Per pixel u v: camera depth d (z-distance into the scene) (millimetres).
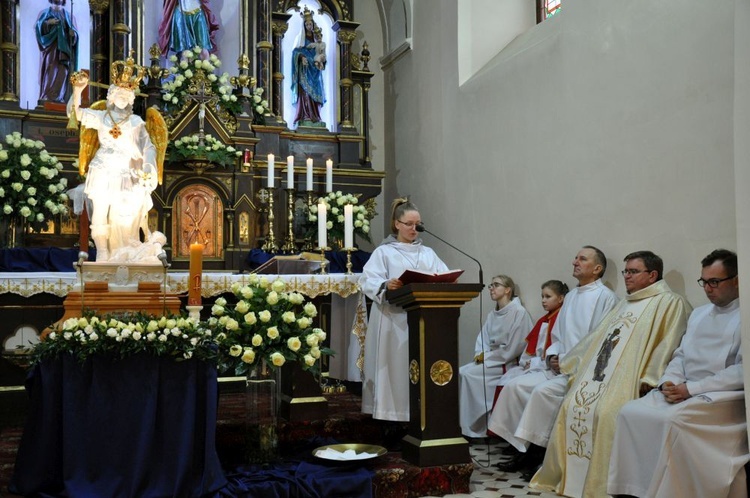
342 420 5613
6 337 7047
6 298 6832
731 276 4422
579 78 6281
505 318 6750
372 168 9914
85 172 6039
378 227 9984
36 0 8625
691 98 5168
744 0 4129
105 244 5863
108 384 4223
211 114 8570
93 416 4191
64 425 4172
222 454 5145
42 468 4219
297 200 9125
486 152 7637
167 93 8469
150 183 6016
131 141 6004
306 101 9531
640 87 5621
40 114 8188
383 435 5684
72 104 5836
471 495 4828
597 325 5371
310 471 4578
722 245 4914
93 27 8578
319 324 7371
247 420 4852
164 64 8984
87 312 4480
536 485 5059
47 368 4238
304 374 5660
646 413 4262
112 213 5867
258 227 8789
